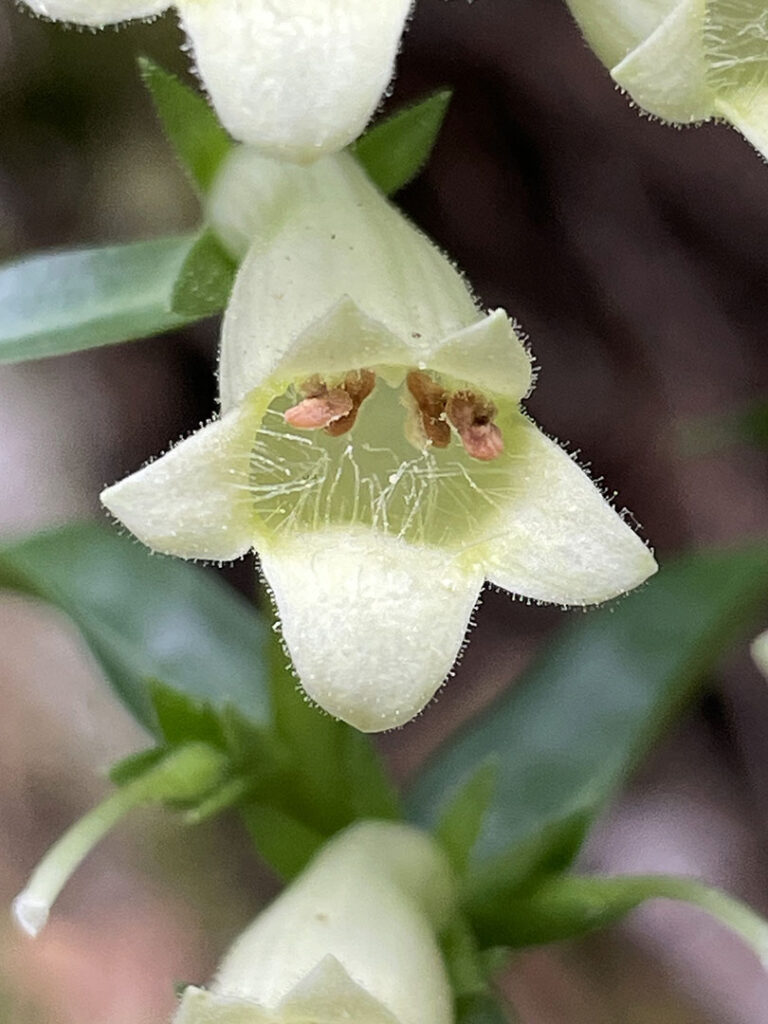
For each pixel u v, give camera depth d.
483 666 0.07
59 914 0.07
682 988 0.07
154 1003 0.06
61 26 0.07
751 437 0.07
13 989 0.06
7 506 0.07
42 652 0.07
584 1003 0.07
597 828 0.07
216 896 0.07
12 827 0.07
